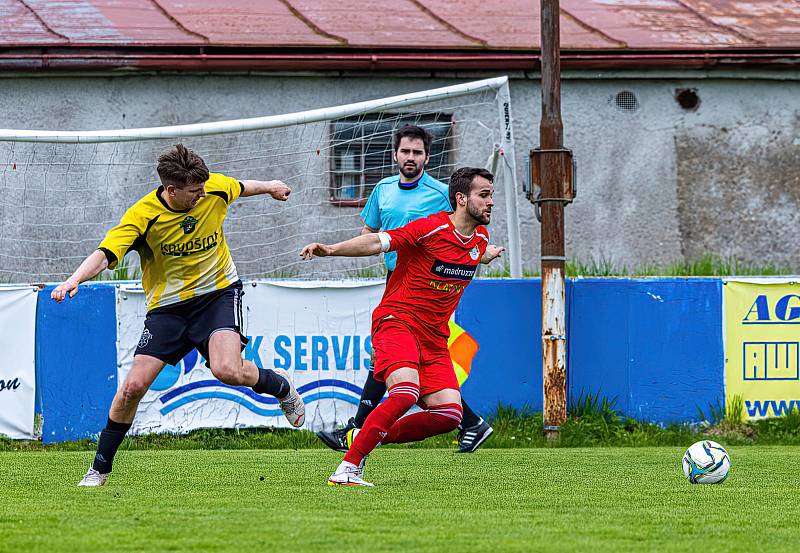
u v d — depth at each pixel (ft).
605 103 150.92
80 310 93.71
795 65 151.33
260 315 95.40
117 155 133.59
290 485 58.80
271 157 138.41
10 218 128.26
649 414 97.91
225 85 143.33
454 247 58.49
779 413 98.22
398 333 58.70
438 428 59.72
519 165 147.33
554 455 81.82
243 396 94.53
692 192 152.46
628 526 43.65
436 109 143.74
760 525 44.45
